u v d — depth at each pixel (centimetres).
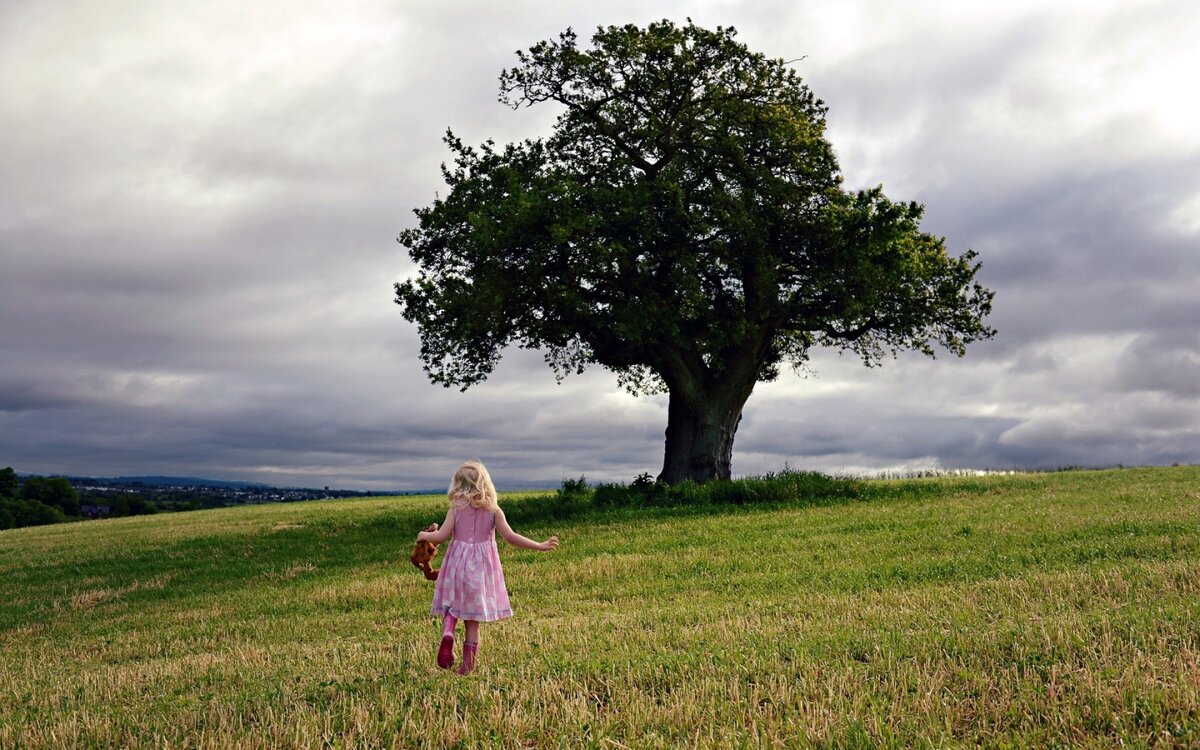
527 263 2689
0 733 696
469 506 786
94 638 1372
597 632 987
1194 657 646
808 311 3042
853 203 2927
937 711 587
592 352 3183
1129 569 1100
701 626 977
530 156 2988
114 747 656
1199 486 2386
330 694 751
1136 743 509
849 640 809
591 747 578
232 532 3084
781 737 562
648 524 2267
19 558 2666
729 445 3175
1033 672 651
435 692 721
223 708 720
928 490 2781
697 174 3006
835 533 1867
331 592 1577
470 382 3117
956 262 3120
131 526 3803
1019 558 1345
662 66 2986
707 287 3045
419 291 2988
